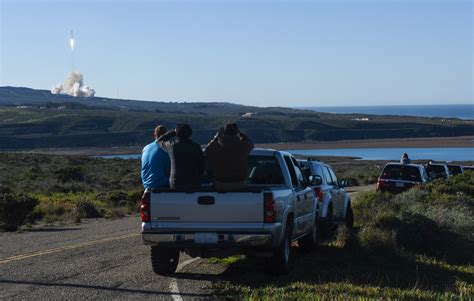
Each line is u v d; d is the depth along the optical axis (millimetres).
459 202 20266
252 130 179250
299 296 8180
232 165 9883
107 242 14719
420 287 9219
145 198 9766
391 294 8492
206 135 178125
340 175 51531
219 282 9664
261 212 9453
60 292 9070
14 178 45125
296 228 11016
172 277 10172
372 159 99938
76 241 14977
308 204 12047
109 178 49031
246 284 9492
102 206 26734
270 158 11180
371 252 12109
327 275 10164
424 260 12461
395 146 142250
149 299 8594
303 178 12555
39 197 29516
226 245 9500
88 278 10109
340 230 14055
